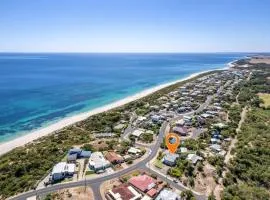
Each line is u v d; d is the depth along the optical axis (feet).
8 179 234.79
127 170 247.09
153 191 208.95
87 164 258.16
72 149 284.82
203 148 297.74
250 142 311.68
